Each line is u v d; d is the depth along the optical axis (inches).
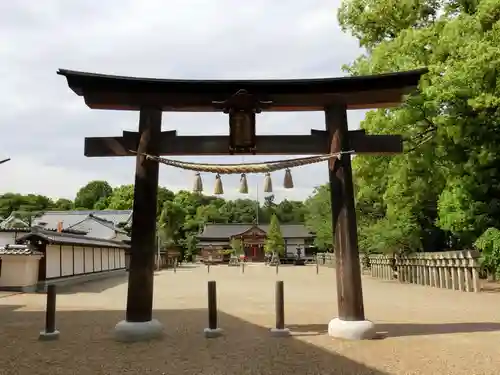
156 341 307.0
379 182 772.0
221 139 343.0
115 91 332.5
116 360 255.9
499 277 633.6
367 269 1241.4
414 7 709.3
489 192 690.2
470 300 535.8
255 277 1155.3
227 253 2810.0
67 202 3572.8
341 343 292.4
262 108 345.4
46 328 320.5
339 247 326.3
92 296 669.3
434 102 567.8
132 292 321.1
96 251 1195.9
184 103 342.3
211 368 237.5
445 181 709.3
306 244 2962.6
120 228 1792.6
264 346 287.3
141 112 342.3
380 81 328.8
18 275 752.3
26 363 250.5
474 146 632.4
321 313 437.1
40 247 815.7
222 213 4163.4
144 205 330.0
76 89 331.9
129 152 343.0
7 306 536.4
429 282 772.6
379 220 980.6
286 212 4138.8
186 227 2940.5
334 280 1013.8
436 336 311.1
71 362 252.2
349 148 338.0
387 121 614.5
